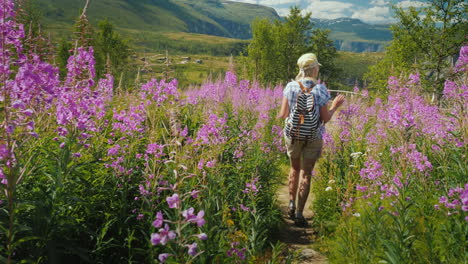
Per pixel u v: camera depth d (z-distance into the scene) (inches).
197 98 298.8
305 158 196.2
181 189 122.4
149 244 101.8
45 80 114.7
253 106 332.8
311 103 186.7
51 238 102.3
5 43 99.7
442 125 180.9
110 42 1417.3
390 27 1092.5
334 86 2315.5
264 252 151.3
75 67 117.9
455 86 173.6
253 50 2225.6
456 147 149.8
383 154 194.7
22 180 108.0
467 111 152.2
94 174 134.3
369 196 158.7
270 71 2224.4
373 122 287.7
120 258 123.3
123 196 127.7
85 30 122.6
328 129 298.0
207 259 94.5
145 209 125.4
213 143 149.4
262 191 186.2
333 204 188.5
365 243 132.2
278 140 242.8
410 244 116.5
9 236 85.4
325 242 165.5
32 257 98.5
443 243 115.6
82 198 125.7
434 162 166.4
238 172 181.2
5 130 85.6
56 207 103.3
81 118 112.2
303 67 195.2
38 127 137.6
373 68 1066.7
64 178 108.8
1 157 85.0
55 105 142.0
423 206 134.7
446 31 960.3
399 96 203.8
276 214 184.5
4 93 92.0
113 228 127.3
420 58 1010.7
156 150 130.2
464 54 173.8
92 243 123.2
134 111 167.0
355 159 211.3
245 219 158.2
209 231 100.2
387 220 139.0
